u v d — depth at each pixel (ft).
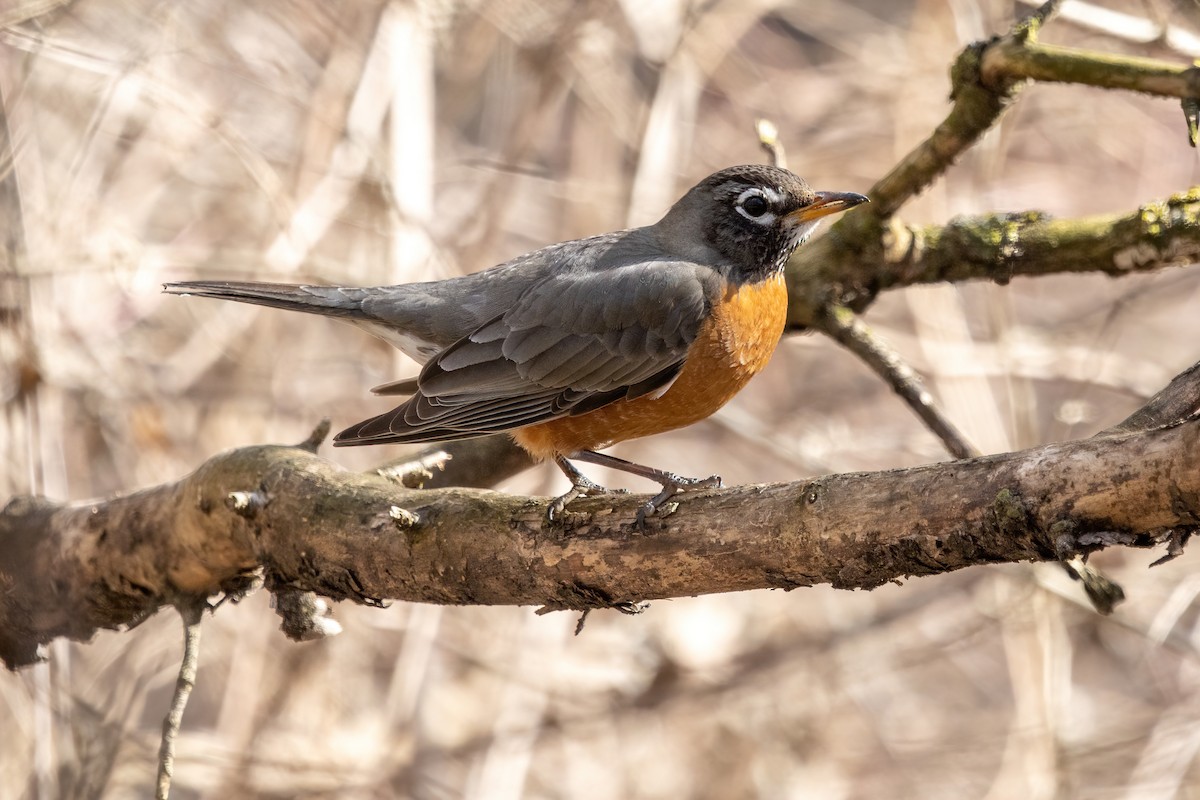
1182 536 15.64
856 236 28.48
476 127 51.52
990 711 46.32
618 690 42.11
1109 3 43.73
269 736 37.78
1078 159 49.80
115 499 25.21
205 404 41.50
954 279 28.94
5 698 33.47
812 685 43.29
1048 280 50.55
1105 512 15.75
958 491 16.76
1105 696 44.65
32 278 34.88
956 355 40.91
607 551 19.54
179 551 23.88
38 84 39.55
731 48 49.42
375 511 21.63
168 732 21.56
